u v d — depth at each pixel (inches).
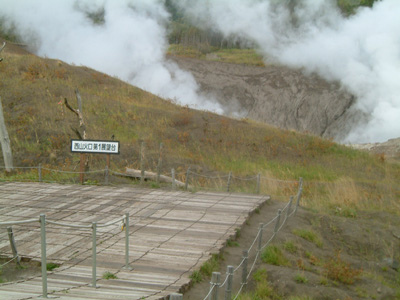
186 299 256.2
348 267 363.9
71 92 986.1
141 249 332.8
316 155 875.4
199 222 411.2
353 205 569.6
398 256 447.2
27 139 799.1
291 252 381.4
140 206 464.1
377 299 325.4
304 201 570.6
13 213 426.3
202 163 766.5
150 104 1056.8
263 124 1066.1
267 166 776.3
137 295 229.9
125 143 802.2
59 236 360.2
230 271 228.7
